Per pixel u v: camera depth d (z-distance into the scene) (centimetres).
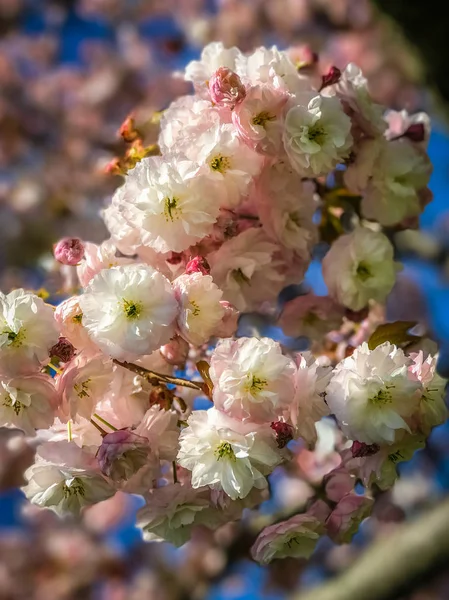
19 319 78
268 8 229
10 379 79
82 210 169
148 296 79
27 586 191
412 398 80
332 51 225
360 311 91
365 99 87
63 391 79
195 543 171
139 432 82
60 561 193
